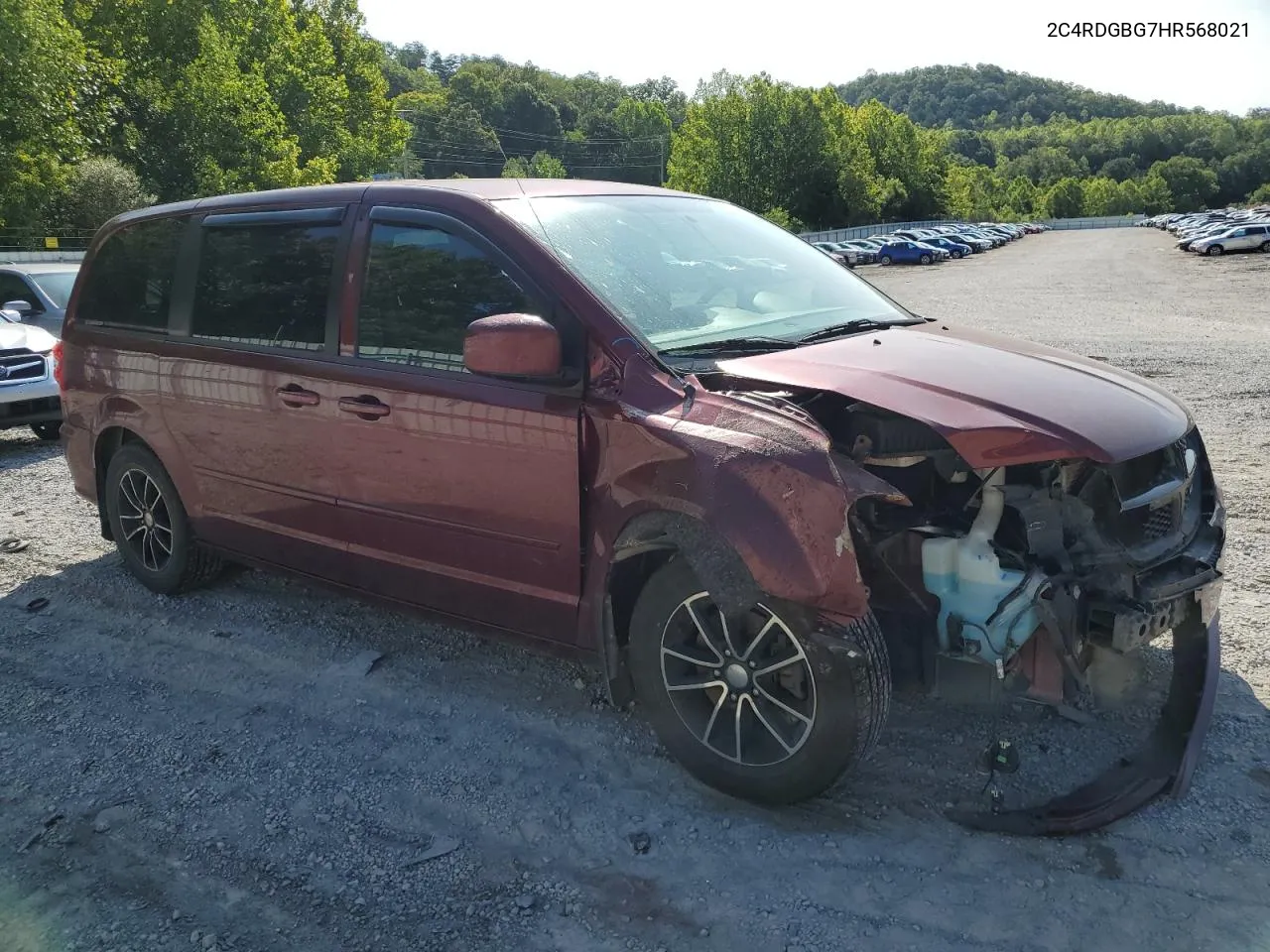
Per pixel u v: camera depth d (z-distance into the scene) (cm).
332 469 388
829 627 271
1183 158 15962
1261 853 273
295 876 283
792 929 254
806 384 298
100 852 297
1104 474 293
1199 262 4169
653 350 314
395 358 362
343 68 5850
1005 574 283
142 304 473
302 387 389
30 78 3406
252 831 305
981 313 2116
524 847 293
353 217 384
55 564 561
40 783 336
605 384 310
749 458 272
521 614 346
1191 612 310
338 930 261
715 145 7781
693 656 304
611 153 14500
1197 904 255
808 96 7662
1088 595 289
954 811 297
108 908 272
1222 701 355
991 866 273
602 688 386
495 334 299
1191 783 304
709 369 314
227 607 484
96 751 356
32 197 3416
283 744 356
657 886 273
